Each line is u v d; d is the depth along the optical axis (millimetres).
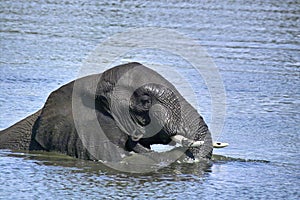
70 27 80625
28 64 64062
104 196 34875
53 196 34781
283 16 88125
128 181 37094
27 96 54062
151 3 96312
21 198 34500
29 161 39938
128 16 86750
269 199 35219
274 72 62969
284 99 54938
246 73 62094
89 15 87625
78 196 34812
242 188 36562
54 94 41719
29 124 42875
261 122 48781
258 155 42062
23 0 98500
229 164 40281
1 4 94750
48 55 67562
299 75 62156
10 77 59406
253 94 55938
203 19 84938
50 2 97562
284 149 43250
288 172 39250
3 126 46219
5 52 68250
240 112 50969
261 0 99125
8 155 41000
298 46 72812
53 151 41344
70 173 38094
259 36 76812
